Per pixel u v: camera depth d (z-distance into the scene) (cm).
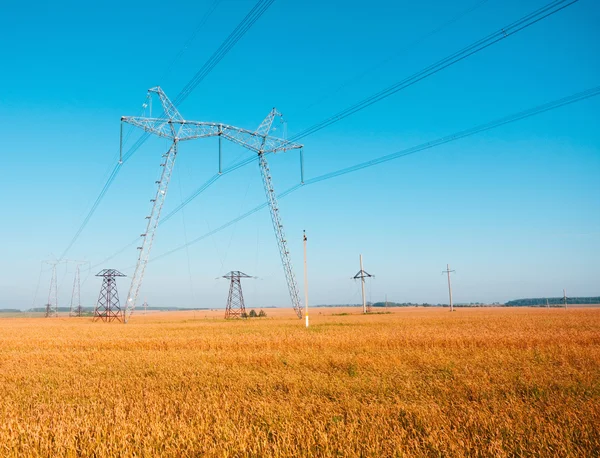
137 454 871
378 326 5075
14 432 980
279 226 8844
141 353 2778
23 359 2672
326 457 812
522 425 970
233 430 966
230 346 3102
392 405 1188
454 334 3394
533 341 2791
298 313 9300
